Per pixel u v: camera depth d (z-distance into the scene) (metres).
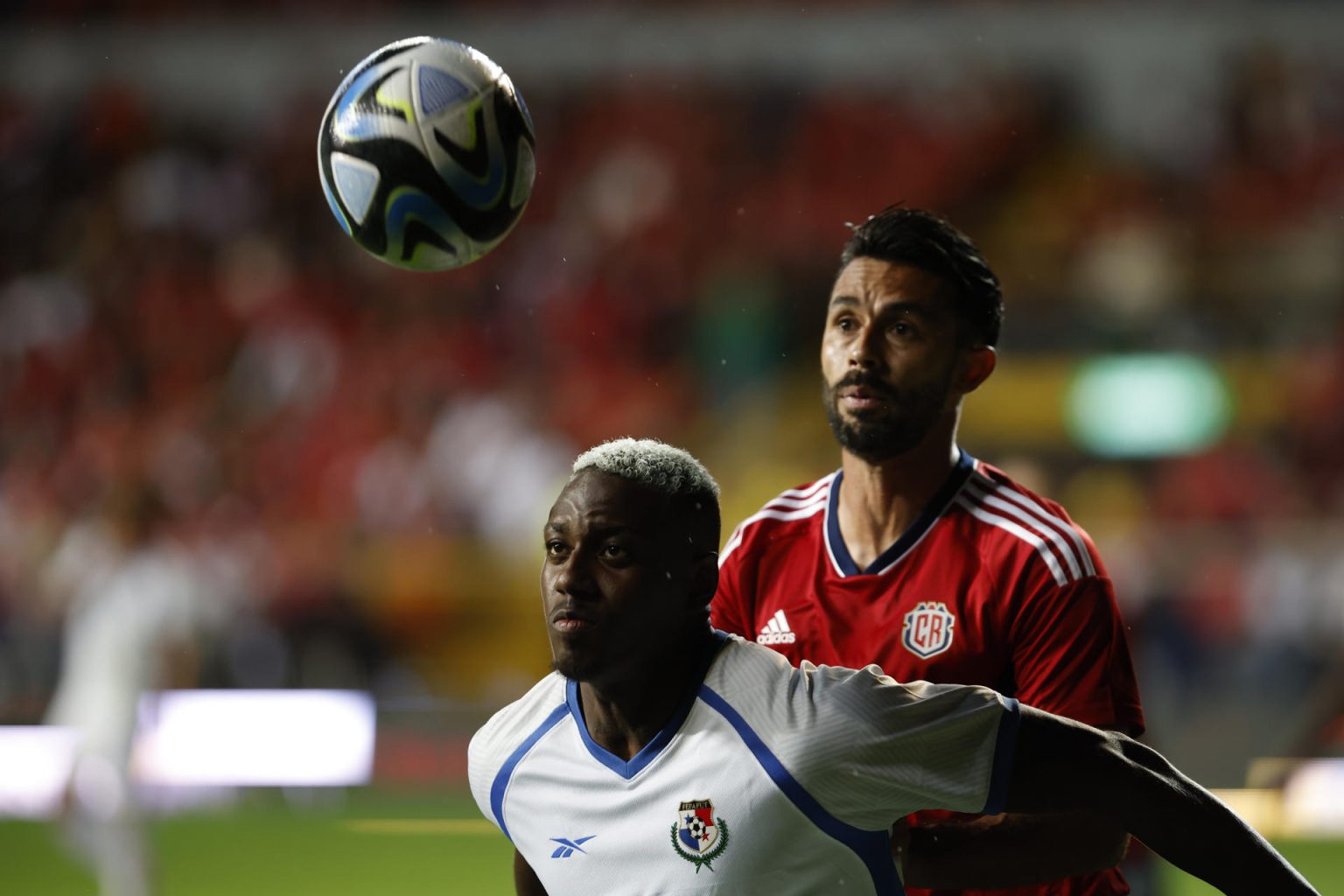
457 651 47.50
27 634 44.03
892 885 9.26
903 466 11.59
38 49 71.88
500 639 47.81
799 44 70.25
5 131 70.94
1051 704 10.91
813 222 66.62
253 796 38.56
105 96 71.44
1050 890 11.54
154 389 62.41
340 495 56.00
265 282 65.75
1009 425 54.69
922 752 8.80
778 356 61.03
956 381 11.62
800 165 68.25
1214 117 67.75
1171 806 8.82
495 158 11.13
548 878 9.62
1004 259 63.97
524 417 57.97
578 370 60.69
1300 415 55.34
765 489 55.03
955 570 11.34
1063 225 65.06
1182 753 41.56
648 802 9.14
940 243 11.40
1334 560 43.28
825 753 8.73
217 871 31.72
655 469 9.20
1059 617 10.96
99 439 59.56
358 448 57.31
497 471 55.09
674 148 69.00
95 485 57.44
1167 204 65.62
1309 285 61.53
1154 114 68.25
